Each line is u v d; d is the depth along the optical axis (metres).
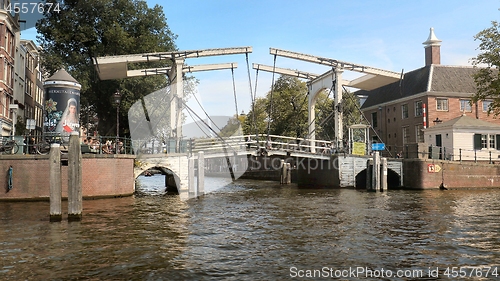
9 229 10.74
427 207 16.23
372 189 23.98
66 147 16.55
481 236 10.55
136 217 12.89
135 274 7.12
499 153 28.27
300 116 39.56
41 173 16.20
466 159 27.72
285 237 10.29
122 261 7.89
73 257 8.12
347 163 25.61
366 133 26.62
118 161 18.00
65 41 27.84
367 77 28.03
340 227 11.73
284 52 25.08
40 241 9.44
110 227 11.16
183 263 7.82
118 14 28.02
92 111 30.33
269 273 7.29
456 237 10.42
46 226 11.16
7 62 28.61
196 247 9.09
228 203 17.30
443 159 27.22
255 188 27.38
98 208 14.73
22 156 16.08
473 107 35.25
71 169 12.09
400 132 38.44
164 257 8.21
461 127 27.75
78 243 9.28
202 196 18.19
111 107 28.52
